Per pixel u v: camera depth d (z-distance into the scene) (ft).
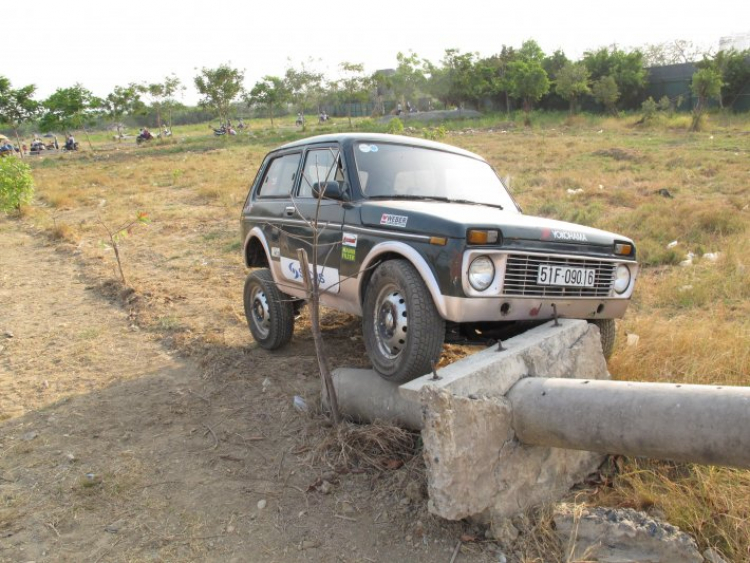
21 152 136.87
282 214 18.24
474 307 12.49
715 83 103.81
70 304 26.27
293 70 182.70
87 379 18.21
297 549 10.77
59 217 50.49
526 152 79.66
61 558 10.68
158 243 39.19
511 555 10.41
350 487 12.35
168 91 178.09
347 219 15.35
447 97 172.76
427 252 12.84
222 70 165.68
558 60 157.89
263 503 11.96
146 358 19.74
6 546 11.00
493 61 163.22
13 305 26.30
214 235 40.19
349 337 20.62
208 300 25.80
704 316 20.20
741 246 27.84
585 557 9.89
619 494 11.72
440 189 16.60
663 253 28.09
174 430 14.99
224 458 13.62
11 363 19.67
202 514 11.77
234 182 64.28
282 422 15.06
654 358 16.30
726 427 9.14
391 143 17.21
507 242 12.71
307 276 13.78
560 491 11.89
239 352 19.54
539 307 13.42
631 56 146.20
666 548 9.84
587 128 119.34
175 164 90.53
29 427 15.35
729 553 10.12
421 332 12.74
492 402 10.94
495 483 10.92
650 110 116.78
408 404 13.14
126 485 12.71
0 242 41.16
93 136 207.31
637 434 9.94
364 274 14.75
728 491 11.10
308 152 18.29
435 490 10.21
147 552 10.79
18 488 12.76
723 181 49.93
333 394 14.02
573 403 10.64
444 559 10.37
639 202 42.04
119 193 63.52
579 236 13.88
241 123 174.70
